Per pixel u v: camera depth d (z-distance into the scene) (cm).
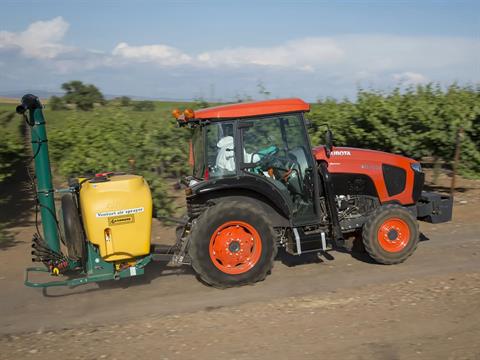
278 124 610
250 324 486
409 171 698
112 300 570
